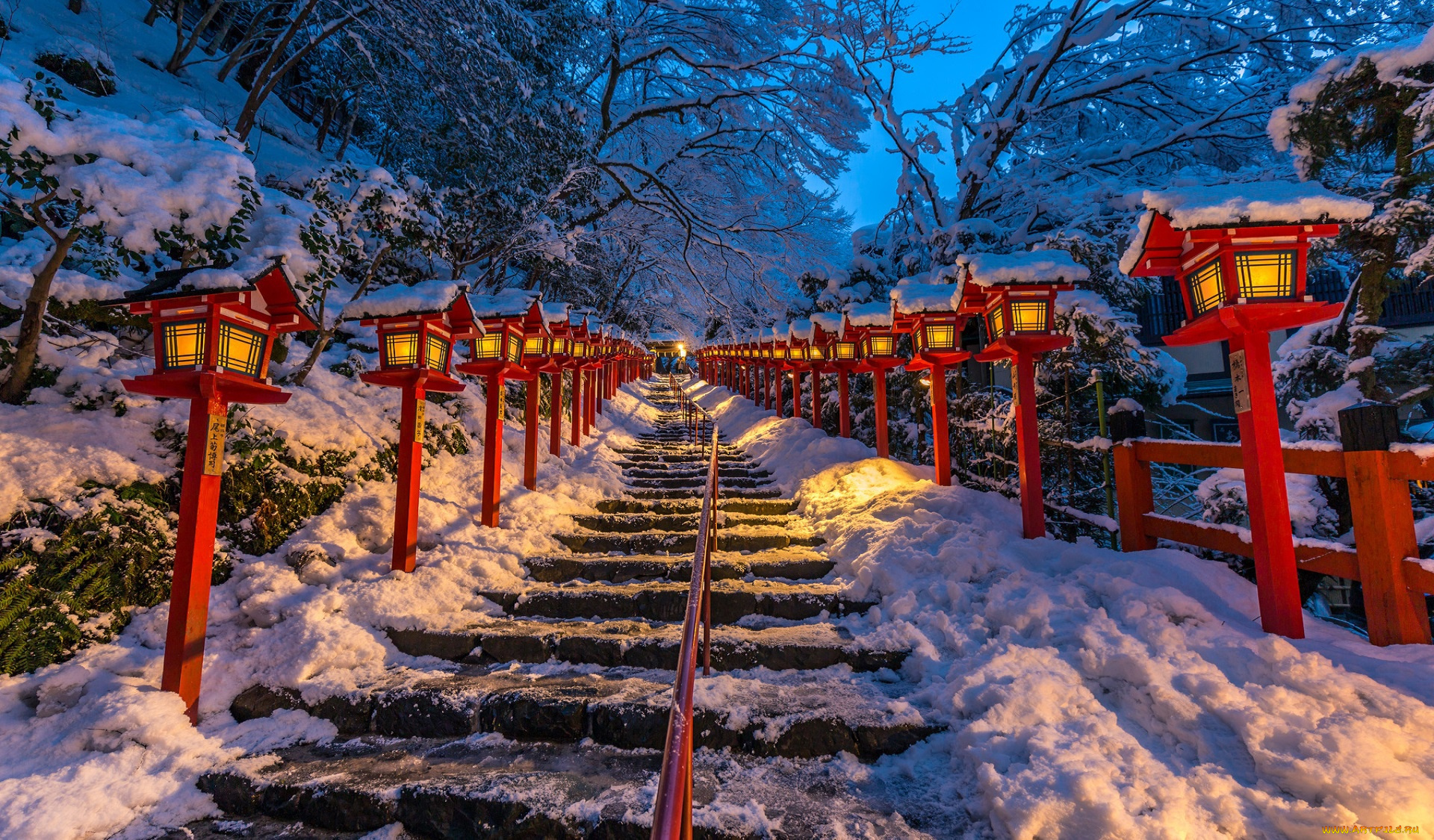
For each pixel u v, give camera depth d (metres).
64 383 3.78
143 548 3.39
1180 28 10.78
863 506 5.29
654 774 2.48
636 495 6.75
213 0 7.54
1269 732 2.08
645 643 3.43
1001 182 10.49
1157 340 11.03
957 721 2.62
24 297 3.82
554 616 3.97
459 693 2.95
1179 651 2.61
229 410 4.14
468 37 7.38
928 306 5.22
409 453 4.19
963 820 2.13
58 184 3.16
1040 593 3.29
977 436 6.07
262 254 3.81
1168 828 1.83
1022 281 4.11
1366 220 3.62
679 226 13.73
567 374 9.41
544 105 9.30
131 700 2.64
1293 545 2.66
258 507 4.02
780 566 4.52
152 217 3.30
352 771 2.52
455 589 4.05
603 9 11.45
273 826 2.33
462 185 8.84
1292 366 4.40
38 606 2.93
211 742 2.67
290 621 3.40
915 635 3.33
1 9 5.71
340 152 9.28
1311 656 2.32
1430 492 3.74
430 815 2.28
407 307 4.11
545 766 2.55
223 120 6.35
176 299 2.81
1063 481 5.48
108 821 2.21
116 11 7.56
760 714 2.72
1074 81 11.42
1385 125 3.71
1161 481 6.98
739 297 15.30
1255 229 2.67
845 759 2.56
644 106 13.01
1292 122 3.83
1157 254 3.12
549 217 9.85
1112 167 10.96
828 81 11.52
